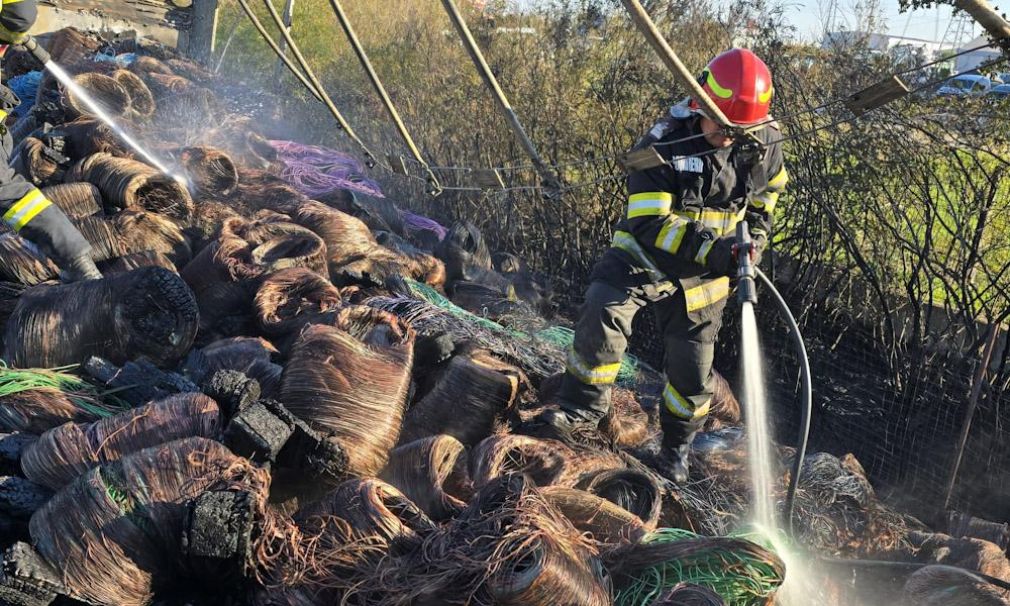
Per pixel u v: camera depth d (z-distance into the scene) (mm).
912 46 5820
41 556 2656
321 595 2707
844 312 6293
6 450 3184
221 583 2732
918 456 5508
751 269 3375
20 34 4566
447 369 3939
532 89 7945
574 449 3730
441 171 8961
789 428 6137
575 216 7789
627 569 3016
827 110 5770
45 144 6070
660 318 4031
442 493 3203
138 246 5152
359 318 4047
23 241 4609
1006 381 5328
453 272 6430
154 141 6828
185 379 3783
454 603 2619
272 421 3027
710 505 3916
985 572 3676
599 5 7734
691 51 7113
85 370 3936
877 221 5820
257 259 5055
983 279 6066
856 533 4023
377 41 10984
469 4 9789
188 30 11406
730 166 3670
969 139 5227
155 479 2762
